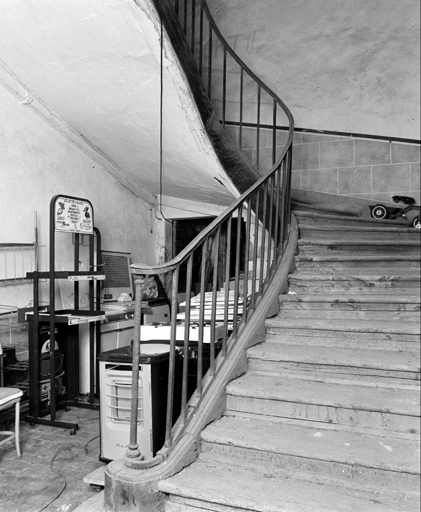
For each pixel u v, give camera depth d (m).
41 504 2.34
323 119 5.33
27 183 3.89
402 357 2.55
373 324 2.85
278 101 4.24
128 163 4.70
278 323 2.93
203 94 3.67
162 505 1.97
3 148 3.67
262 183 3.02
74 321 3.48
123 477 1.95
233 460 2.15
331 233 4.03
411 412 2.15
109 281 4.78
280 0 5.47
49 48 3.27
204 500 1.89
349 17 5.21
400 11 5.02
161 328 2.99
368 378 2.48
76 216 3.77
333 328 2.82
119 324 4.49
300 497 1.86
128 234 5.17
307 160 5.39
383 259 3.55
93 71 3.39
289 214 3.91
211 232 2.38
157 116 3.68
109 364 2.69
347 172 5.24
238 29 5.64
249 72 4.34
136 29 2.96
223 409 2.45
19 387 3.75
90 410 3.85
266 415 2.40
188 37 5.76
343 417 2.26
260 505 1.81
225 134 3.97
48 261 4.10
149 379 2.55
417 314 2.94
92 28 3.00
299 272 3.55
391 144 5.08
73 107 3.88
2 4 3.02
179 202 5.56
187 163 4.22
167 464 2.04
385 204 5.05
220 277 5.73
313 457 2.03
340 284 3.29
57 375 3.78
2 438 3.20
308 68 5.38
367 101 5.16
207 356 2.77
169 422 2.12
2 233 3.65
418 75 4.98
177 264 2.11
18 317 3.64
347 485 1.94
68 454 2.95
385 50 5.09
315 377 2.55
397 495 1.87
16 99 3.78
